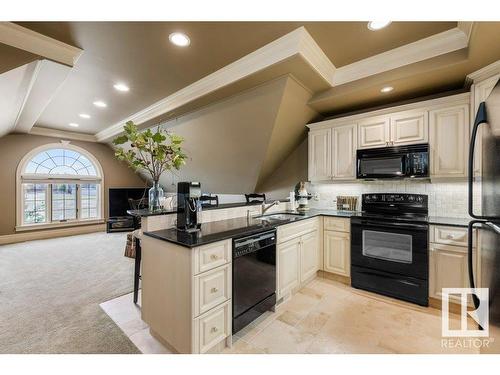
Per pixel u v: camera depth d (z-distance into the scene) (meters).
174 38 2.07
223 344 1.75
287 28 1.96
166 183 6.05
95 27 1.93
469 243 1.17
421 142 2.60
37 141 5.36
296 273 2.56
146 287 1.89
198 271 1.52
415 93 2.73
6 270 3.31
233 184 4.62
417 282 2.37
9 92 2.64
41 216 5.43
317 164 3.41
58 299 2.48
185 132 3.97
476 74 2.17
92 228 6.04
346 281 2.90
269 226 2.14
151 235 1.80
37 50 2.02
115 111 4.06
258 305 1.99
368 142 2.96
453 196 2.68
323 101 2.97
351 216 2.81
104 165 6.34
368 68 2.51
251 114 3.07
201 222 2.27
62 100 3.55
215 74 2.70
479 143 2.16
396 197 2.91
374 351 1.72
